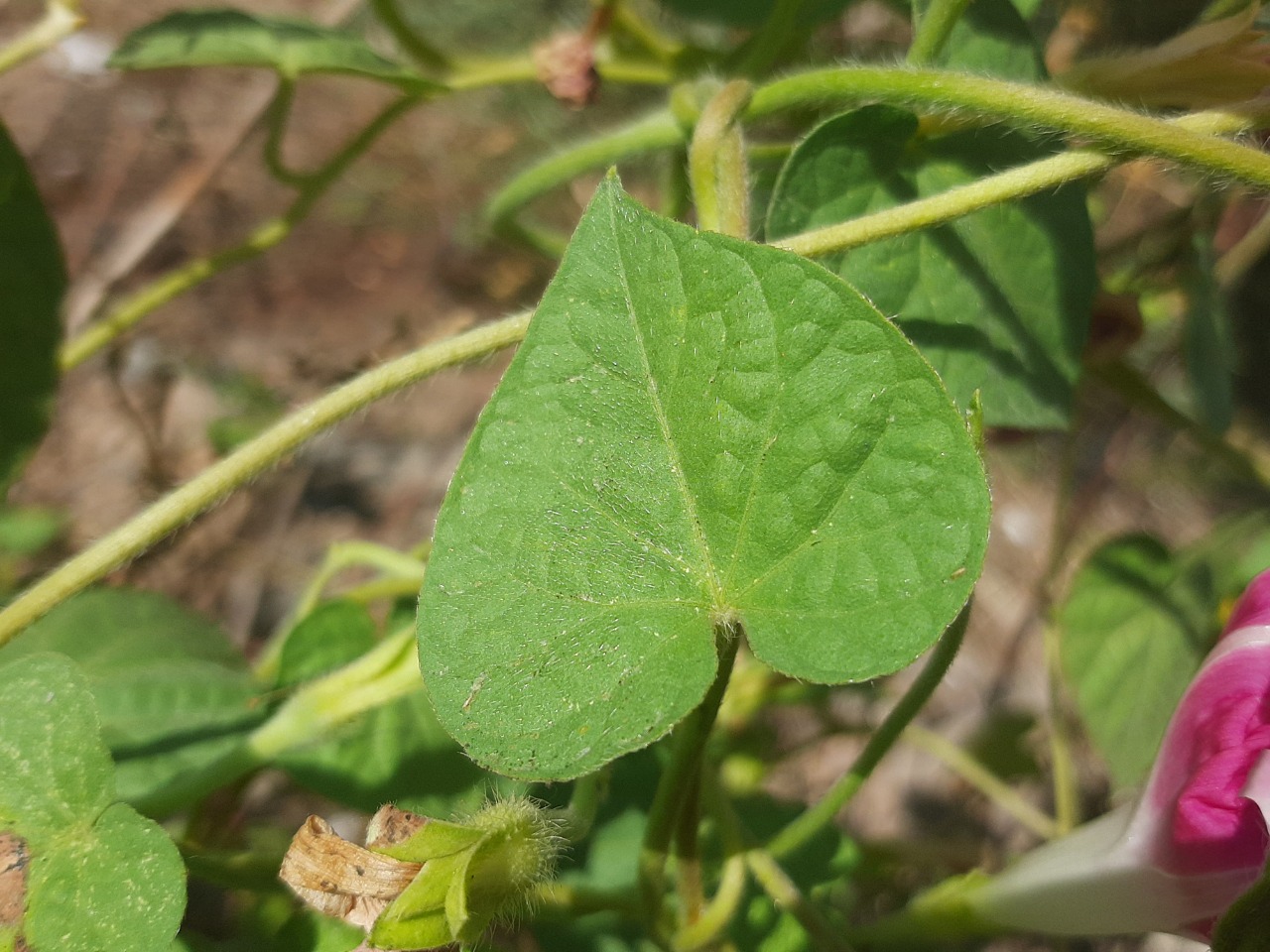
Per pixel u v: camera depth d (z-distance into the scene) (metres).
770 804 0.29
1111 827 0.21
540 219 0.66
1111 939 0.43
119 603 0.30
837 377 0.15
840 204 0.23
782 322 0.15
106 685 0.27
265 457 0.21
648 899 0.20
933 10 0.23
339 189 0.70
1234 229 0.48
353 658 0.26
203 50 0.27
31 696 0.18
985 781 0.36
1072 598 0.32
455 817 0.18
